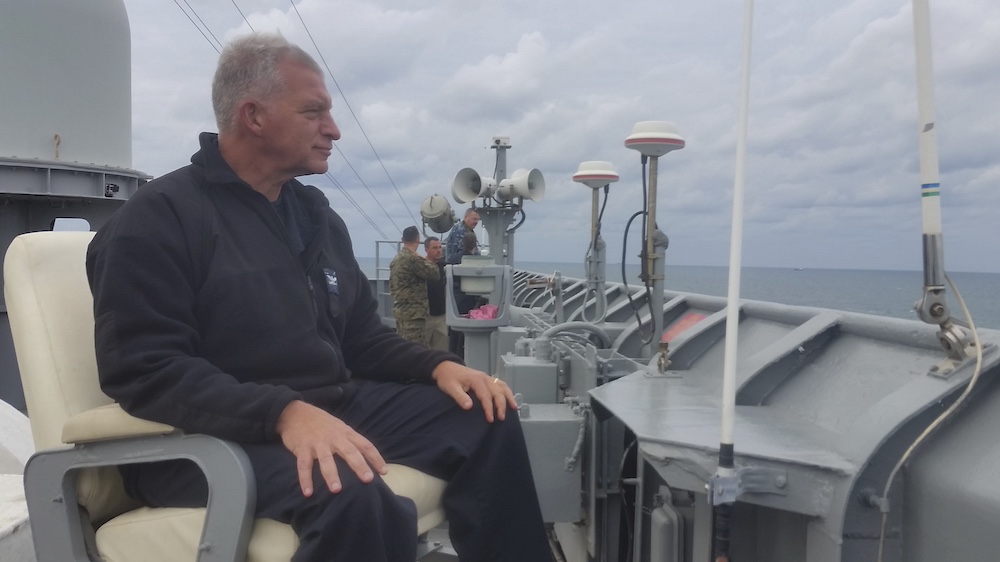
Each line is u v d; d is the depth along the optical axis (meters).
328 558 1.53
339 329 2.15
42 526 1.74
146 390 1.62
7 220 6.20
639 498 2.64
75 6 6.21
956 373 1.67
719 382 2.68
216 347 1.82
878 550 1.64
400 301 8.00
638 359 3.58
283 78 1.86
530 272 11.70
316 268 2.07
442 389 2.10
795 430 1.93
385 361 2.21
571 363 3.34
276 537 1.61
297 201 2.12
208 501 1.60
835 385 2.13
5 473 3.17
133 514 1.77
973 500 1.45
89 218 6.55
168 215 1.76
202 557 1.59
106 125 6.55
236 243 1.86
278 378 1.89
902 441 1.64
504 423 2.05
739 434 1.88
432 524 1.95
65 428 1.68
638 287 5.78
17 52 5.86
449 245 8.96
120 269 1.67
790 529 1.88
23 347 1.83
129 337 1.66
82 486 1.78
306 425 1.62
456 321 4.94
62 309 1.88
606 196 4.76
